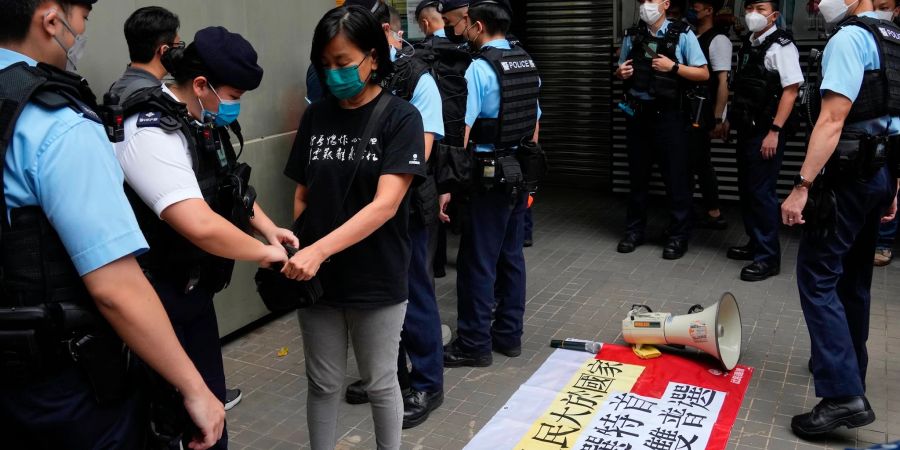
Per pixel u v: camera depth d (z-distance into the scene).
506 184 3.57
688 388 3.55
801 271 3.17
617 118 6.98
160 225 2.20
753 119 4.80
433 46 3.70
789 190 6.39
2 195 1.53
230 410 3.54
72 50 1.68
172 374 1.71
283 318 4.58
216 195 2.32
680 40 5.18
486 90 3.51
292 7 4.34
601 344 4.01
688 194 5.40
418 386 3.43
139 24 2.96
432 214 3.23
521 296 3.95
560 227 6.31
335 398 2.73
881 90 2.92
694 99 5.18
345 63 2.38
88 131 1.59
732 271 5.17
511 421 3.34
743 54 4.90
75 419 1.65
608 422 3.30
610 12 6.79
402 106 2.51
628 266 5.34
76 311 1.60
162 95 2.18
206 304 2.41
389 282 2.56
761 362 3.83
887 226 5.16
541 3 7.11
